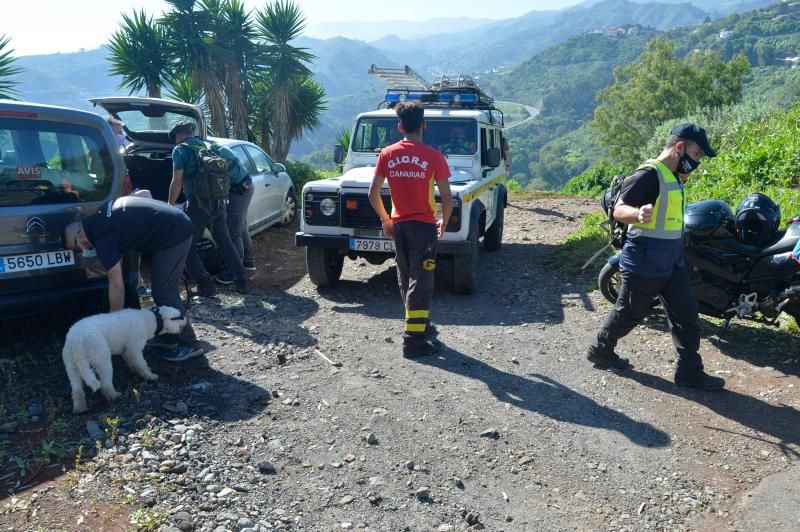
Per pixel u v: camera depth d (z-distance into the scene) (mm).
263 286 7578
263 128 19578
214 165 6426
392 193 5250
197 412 4301
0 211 4746
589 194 19484
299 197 14438
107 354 4188
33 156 4969
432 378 4996
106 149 5426
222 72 18422
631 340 5781
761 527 3303
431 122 8320
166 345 5066
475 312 6641
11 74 14312
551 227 12023
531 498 3531
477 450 3979
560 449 4008
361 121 8500
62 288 5066
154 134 8391
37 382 4621
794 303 5168
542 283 7699
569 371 5156
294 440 4027
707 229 5324
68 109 5223
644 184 4520
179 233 4797
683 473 3770
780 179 10109
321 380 4910
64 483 3438
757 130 14305
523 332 6035
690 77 50812
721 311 5578
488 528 3273
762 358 5316
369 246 6855
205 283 6805
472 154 8180
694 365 4758
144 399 4410
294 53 19031
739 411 4477
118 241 4512
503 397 4688
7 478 3469
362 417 4344
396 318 6449
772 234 5375
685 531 3279
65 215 5055
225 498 3389
